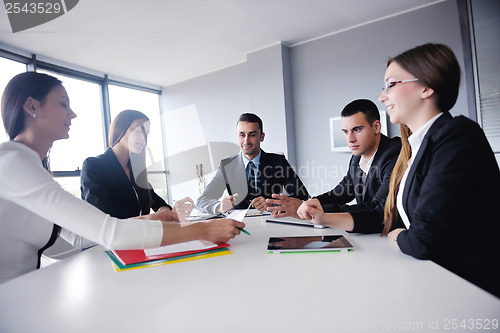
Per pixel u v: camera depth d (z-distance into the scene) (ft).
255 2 10.16
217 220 3.04
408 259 2.39
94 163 5.05
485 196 2.45
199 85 17.60
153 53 13.93
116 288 2.07
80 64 14.56
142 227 2.56
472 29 9.02
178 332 1.45
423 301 1.62
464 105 9.76
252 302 1.74
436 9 10.47
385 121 11.59
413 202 2.81
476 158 2.44
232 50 14.15
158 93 19.26
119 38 12.10
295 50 13.67
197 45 13.35
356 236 3.23
